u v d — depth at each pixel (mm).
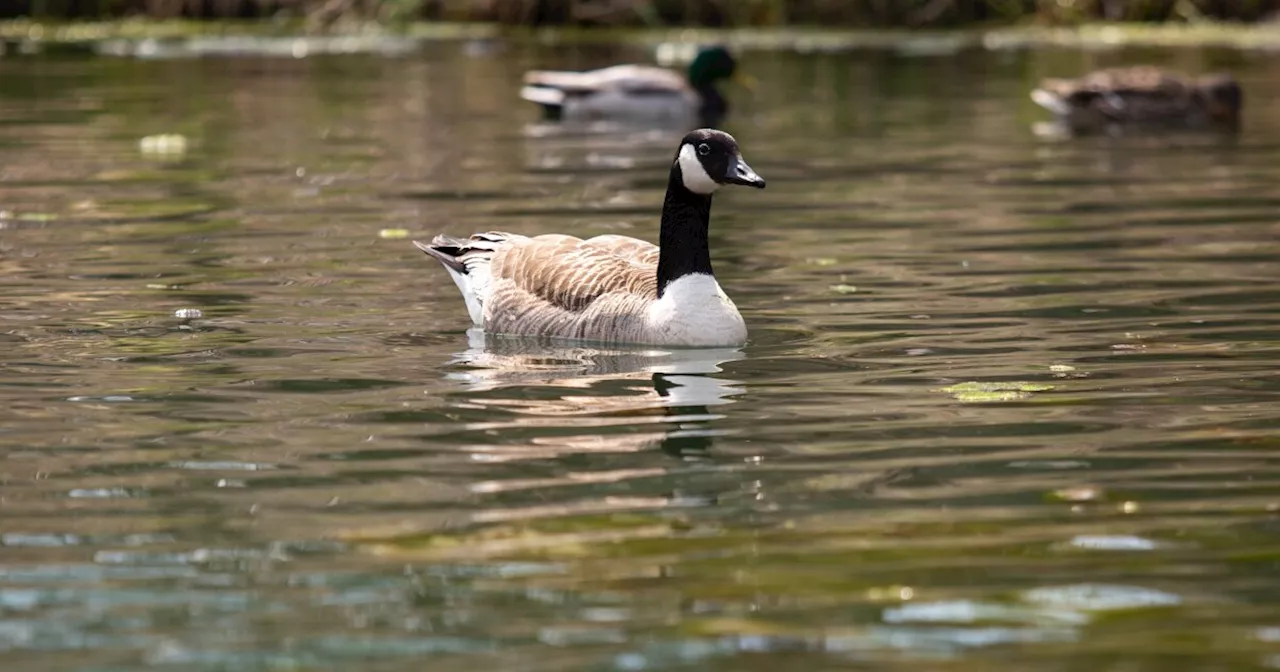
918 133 29156
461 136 28891
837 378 12898
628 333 14172
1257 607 8203
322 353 13805
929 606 8273
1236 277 16812
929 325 14812
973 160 25953
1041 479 10266
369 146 27219
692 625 8039
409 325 14984
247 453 10875
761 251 18547
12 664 7633
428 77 37312
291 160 25531
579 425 11547
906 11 47312
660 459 10711
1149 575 8648
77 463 10664
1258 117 31453
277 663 7641
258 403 12164
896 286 16594
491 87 35656
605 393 12461
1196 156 26516
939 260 17906
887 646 7785
